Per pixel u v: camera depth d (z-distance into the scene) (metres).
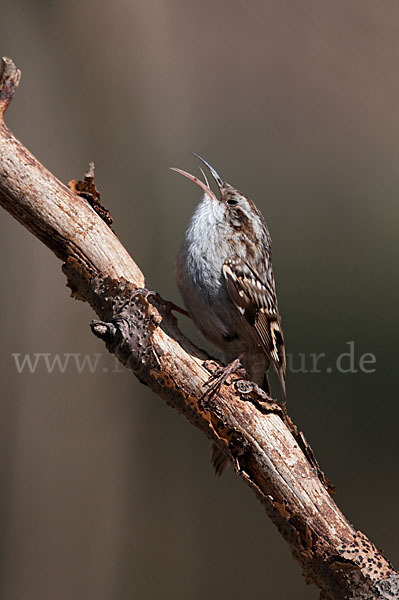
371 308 13.24
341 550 4.06
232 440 4.36
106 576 10.35
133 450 10.83
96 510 10.38
